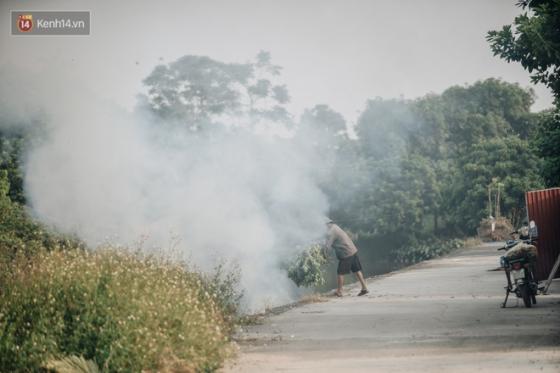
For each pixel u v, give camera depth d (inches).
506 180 2721.5
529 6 732.7
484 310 507.5
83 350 296.0
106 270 350.3
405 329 436.5
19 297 328.8
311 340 411.2
